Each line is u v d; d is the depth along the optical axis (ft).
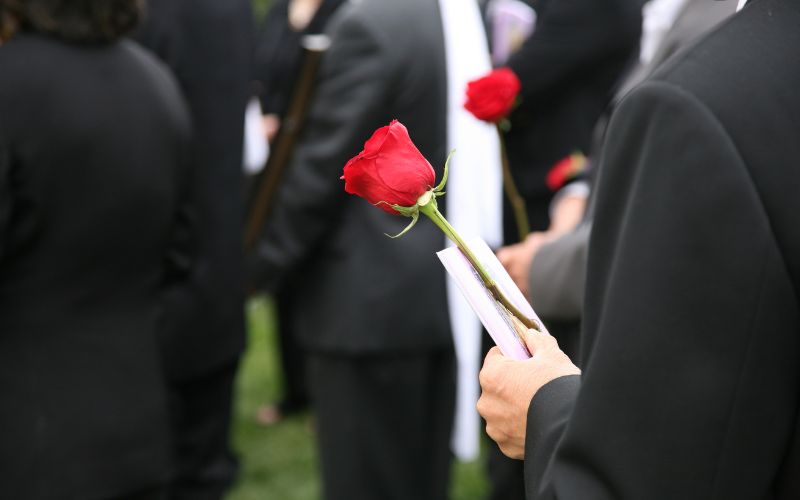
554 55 9.44
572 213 7.80
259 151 11.41
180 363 8.66
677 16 5.16
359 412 8.17
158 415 6.39
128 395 6.18
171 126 6.47
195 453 9.41
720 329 2.63
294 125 8.16
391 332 7.89
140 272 6.36
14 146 5.64
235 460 10.06
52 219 5.81
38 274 5.85
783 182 2.64
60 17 5.91
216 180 8.60
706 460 2.65
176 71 8.43
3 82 5.67
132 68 6.31
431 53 7.66
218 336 8.80
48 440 5.85
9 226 5.74
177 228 8.39
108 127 5.97
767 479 2.74
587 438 2.79
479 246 3.51
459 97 7.80
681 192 2.67
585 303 3.05
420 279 7.90
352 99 7.63
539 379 3.22
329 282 8.07
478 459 11.47
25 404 5.82
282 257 8.03
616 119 2.93
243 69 8.89
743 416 2.64
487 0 10.46
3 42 6.03
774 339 2.63
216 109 8.61
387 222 7.92
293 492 10.69
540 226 9.84
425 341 7.95
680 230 2.67
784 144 2.68
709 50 2.83
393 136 3.21
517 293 3.50
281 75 11.94
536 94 9.56
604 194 2.96
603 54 9.57
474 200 7.95
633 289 2.72
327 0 11.53
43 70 5.78
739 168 2.62
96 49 6.12
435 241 8.00
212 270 8.63
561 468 2.89
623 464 2.72
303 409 12.85
